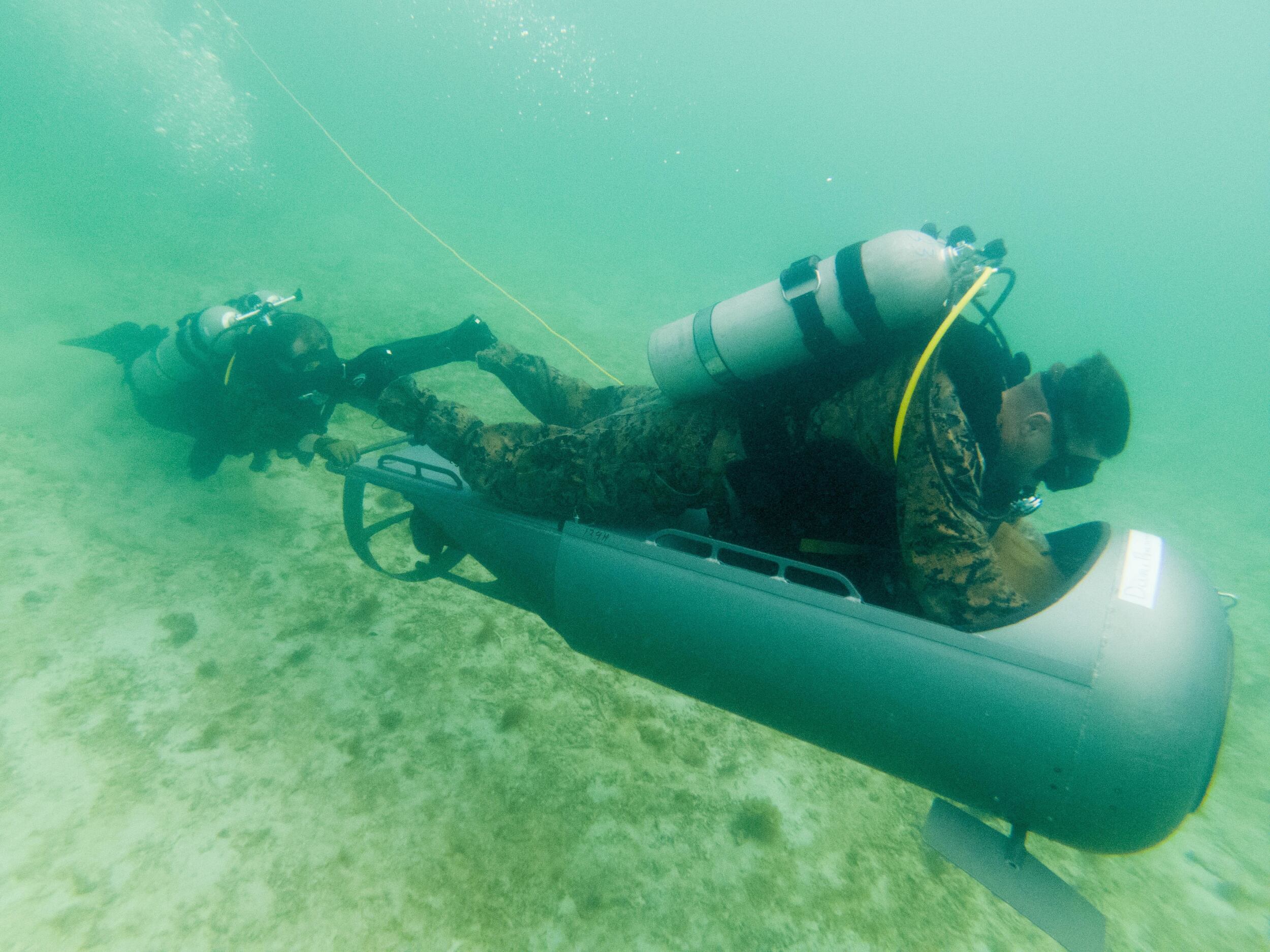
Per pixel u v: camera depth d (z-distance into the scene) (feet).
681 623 5.75
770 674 5.42
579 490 6.27
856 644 5.06
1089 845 4.86
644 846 7.66
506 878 7.07
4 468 11.10
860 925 7.29
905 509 4.44
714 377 5.19
